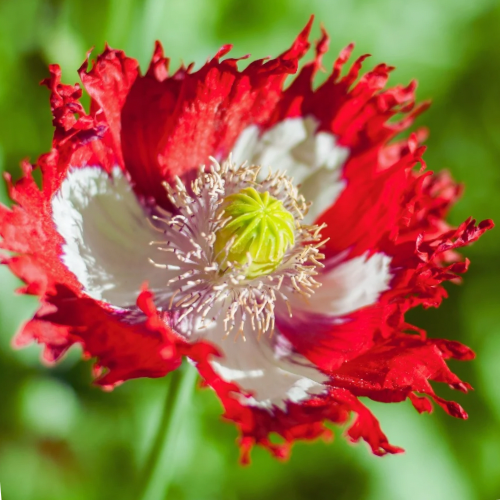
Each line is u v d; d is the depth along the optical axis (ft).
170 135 1.66
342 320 1.67
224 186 1.68
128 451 1.88
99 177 1.64
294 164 1.72
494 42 2.07
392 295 1.64
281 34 1.98
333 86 1.71
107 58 1.62
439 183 1.73
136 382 1.88
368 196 1.69
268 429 1.57
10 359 1.86
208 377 1.56
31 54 1.87
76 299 1.57
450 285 2.00
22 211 1.56
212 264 1.66
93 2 1.84
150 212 1.67
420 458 1.92
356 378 1.61
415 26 2.05
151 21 1.84
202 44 1.96
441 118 2.08
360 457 1.91
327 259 1.70
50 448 1.87
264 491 1.90
